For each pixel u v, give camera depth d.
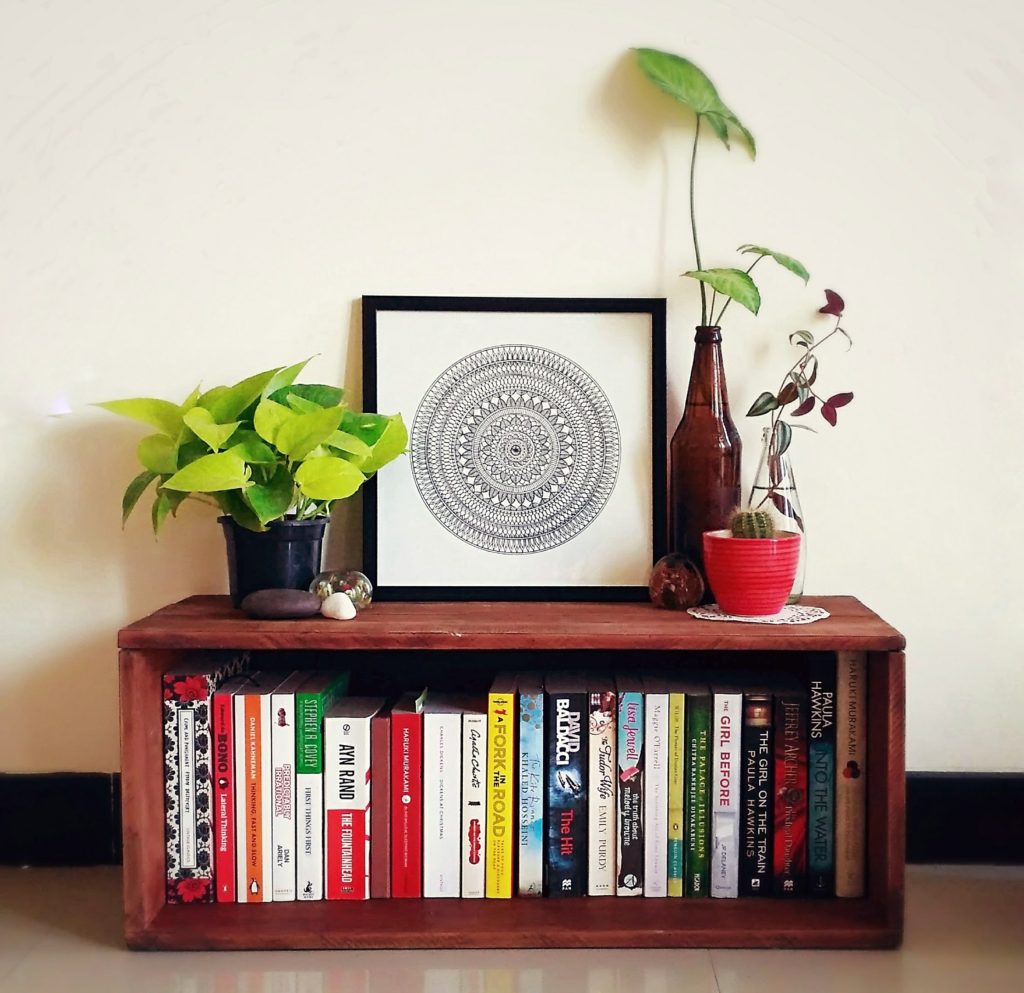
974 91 1.38
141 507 1.41
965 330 1.39
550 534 1.38
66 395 1.39
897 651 1.13
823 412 1.35
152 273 1.38
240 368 1.40
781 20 1.38
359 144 1.38
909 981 1.10
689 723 1.23
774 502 1.30
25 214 1.37
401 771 1.23
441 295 1.39
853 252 1.39
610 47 1.38
